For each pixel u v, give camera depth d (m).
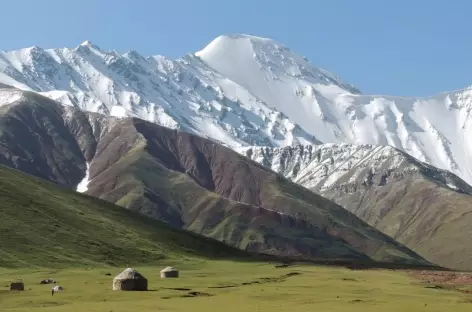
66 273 125.75
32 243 147.00
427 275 189.50
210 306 79.19
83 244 160.00
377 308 80.44
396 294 104.06
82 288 101.19
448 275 193.12
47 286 102.62
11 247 139.75
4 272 121.38
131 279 100.56
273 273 158.75
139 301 84.88
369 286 121.19
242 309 76.25
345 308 79.56
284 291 103.56
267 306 80.38
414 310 79.44
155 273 140.12
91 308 75.69
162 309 75.00
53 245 150.62
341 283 126.38
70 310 73.38
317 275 154.88
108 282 111.81
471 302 93.00
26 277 116.25
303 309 77.44
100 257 155.38
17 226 153.00
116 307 76.94
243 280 129.25
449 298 99.56
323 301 88.06
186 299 88.19
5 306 78.31
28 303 81.12
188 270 157.62
